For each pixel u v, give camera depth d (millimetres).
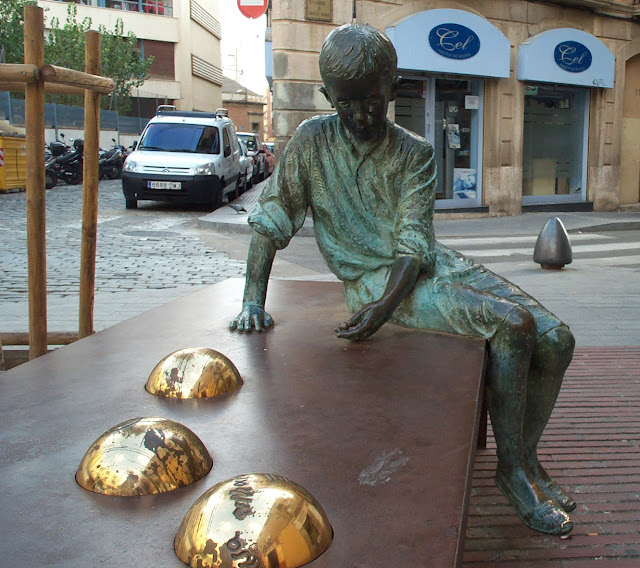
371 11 12016
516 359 1914
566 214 14805
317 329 2273
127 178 13930
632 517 2307
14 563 928
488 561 2037
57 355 1971
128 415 1500
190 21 41156
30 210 2475
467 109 13797
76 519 1050
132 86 39000
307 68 11641
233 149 16172
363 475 1205
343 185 2322
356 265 2385
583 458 2785
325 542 980
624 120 16219
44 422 1455
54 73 2363
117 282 6965
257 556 920
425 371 1796
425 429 1415
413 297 2193
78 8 38281
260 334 2217
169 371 1642
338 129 2312
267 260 2389
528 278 7438
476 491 2477
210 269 7816
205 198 14047
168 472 1155
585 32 14492
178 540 968
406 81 12930
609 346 4621
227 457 1284
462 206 13930
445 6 12703
